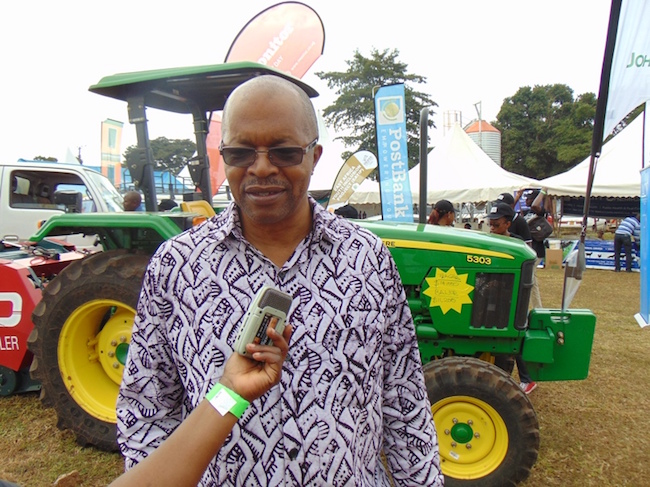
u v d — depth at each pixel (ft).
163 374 3.86
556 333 9.88
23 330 11.91
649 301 13.88
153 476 2.86
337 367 3.59
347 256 3.81
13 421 11.43
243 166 3.56
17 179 21.85
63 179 22.84
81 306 10.19
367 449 3.84
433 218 17.01
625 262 36.14
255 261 3.67
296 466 3.44
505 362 11.48
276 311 3.21
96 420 10.25
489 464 8.84
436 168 44.27
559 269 35.91
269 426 3.47
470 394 8.75
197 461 2.94
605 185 38.65
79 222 10.34
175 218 10.37
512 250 9.49
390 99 20.11
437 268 9.71
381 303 3.90
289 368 3.51
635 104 10.50
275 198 3.57
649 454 10.46
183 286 3.63
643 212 14.23
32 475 9.43
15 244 15.46
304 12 22.47
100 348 10.79
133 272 9.93
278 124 3.49
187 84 10.71
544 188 40.32
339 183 30.99
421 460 4.32
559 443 10.91
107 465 9.78
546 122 127.65
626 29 10.43
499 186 40.40
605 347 17.58
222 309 3.55
